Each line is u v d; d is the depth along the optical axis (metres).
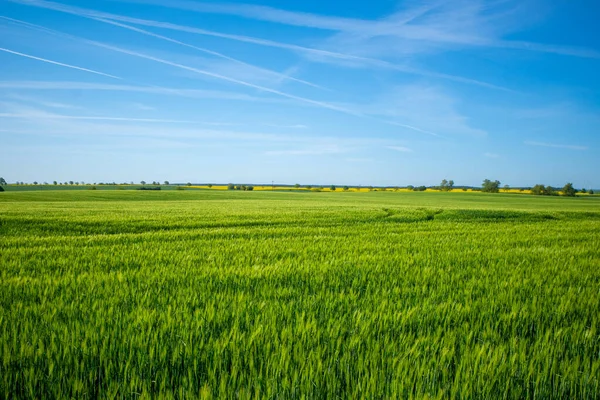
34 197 62.94
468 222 23.66
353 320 4.22
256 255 8.95
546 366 3.17
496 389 2.89
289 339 3.62
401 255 9.31
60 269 7.00
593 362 3.20
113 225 17.23
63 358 3.13
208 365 3.10
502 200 79.44
